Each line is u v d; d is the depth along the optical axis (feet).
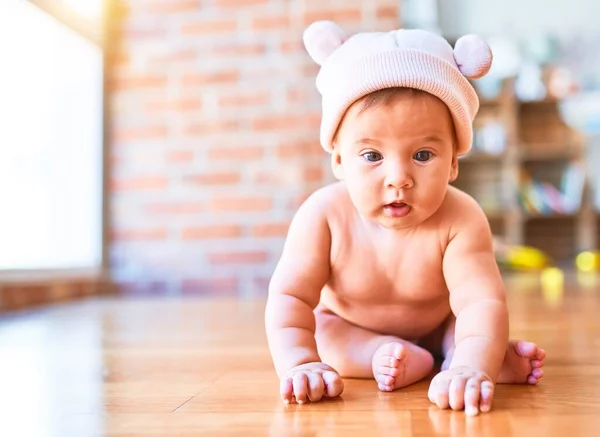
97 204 9.00
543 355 2.64
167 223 9.11
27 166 7.15
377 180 2.48
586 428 1.98
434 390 2.29
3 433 2.10
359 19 8.76
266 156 9.00
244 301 7.57
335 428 2.04
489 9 16.74
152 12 9.21
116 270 9.12
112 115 9.24
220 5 9.10
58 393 2.70
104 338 4.49
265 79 9.04
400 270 2.78
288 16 8.99
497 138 16.10
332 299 2.96
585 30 16.79
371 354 2.80
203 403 2.45
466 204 2.80
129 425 2.16
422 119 2.42
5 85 6.56
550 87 16.60
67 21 7.86
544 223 16.99
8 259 6.80
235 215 9.02
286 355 2.60
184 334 4.64
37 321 5.64
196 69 9.14
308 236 2.81
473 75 2.63
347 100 2.50
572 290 8.25
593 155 17.99
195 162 9.10
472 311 2.59
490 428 2.00
